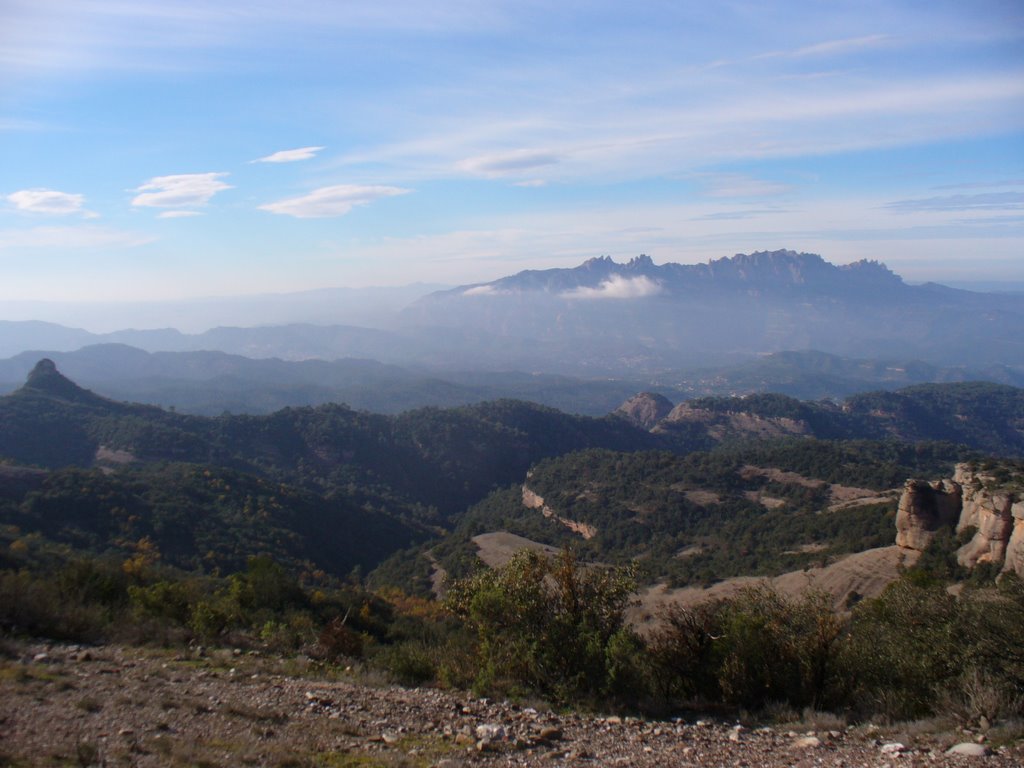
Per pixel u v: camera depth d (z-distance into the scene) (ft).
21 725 24.94
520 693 35.45
